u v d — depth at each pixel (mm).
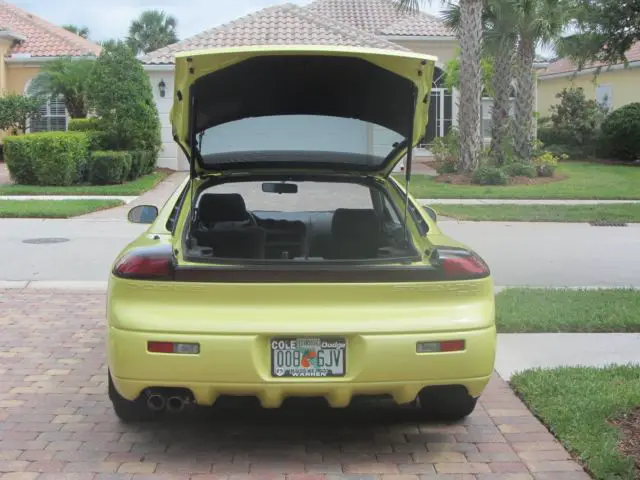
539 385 5051
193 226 4801
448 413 4578
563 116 29625
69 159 18625
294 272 3820
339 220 5188
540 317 6680
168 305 3824
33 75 27156
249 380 3771
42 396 5000
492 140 22156
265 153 5016
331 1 30859
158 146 22594
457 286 3941
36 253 10422
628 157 28094
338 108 4551
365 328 3803
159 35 43938
